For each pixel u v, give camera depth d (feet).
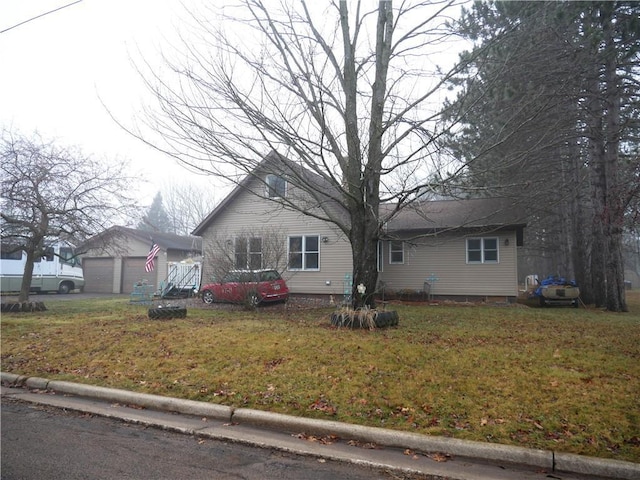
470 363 21.56
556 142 40.29
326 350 24.38
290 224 62.39
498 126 35.17
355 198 32.37
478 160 35.81
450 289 61.62
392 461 13.84
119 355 25.53
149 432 16.52
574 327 33.53
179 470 13.08
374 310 32.27
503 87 34.71
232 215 65.16
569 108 44.47
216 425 17.07
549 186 57.67
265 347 25.30
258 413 17.12
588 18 37.55
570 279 77.77
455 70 30.45
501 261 59.67
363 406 17.25
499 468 13.48
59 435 15.99
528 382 18.84
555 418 15.58
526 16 33.73
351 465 13.70
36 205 44.37
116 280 90.99
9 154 43.98
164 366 23.03
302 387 19.30
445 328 31.89
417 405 17.10
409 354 23.12
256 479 12.58
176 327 33.17
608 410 15.94
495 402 17.01
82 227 46.65
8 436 15.81
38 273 80.07
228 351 24.82
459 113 29.81
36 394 21.45
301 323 34.55
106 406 19.49
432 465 13.61
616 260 49.96
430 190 29.99
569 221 78.64
